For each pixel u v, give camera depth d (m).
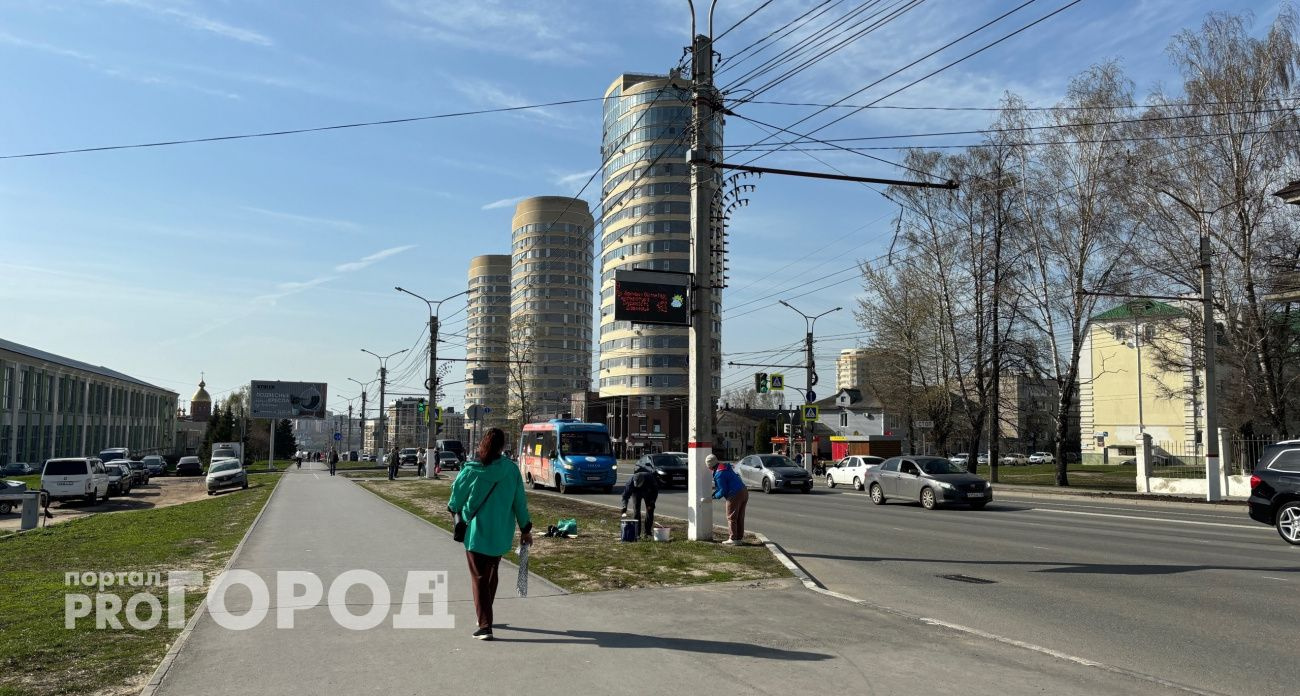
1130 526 18.81
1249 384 31.69
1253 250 29.81
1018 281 37.94
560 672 6.05
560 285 130.00
